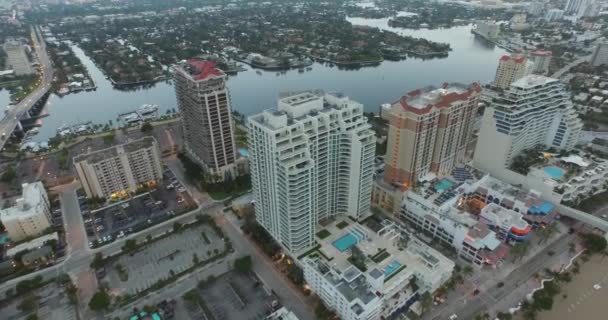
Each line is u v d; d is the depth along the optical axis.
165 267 180.62
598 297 161.75
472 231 182.50
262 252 189.88
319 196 187.50
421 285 162.38
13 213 197.38
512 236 188.75
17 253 186.75
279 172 156.00
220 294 165.50
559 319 152.38
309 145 163.38
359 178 186.00
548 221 198.62
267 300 162.38
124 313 157.25
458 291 165.00
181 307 159.25
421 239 196.88
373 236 183.75
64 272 178.62
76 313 157.88
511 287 166.50
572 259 182.00
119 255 188.00
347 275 150.12
